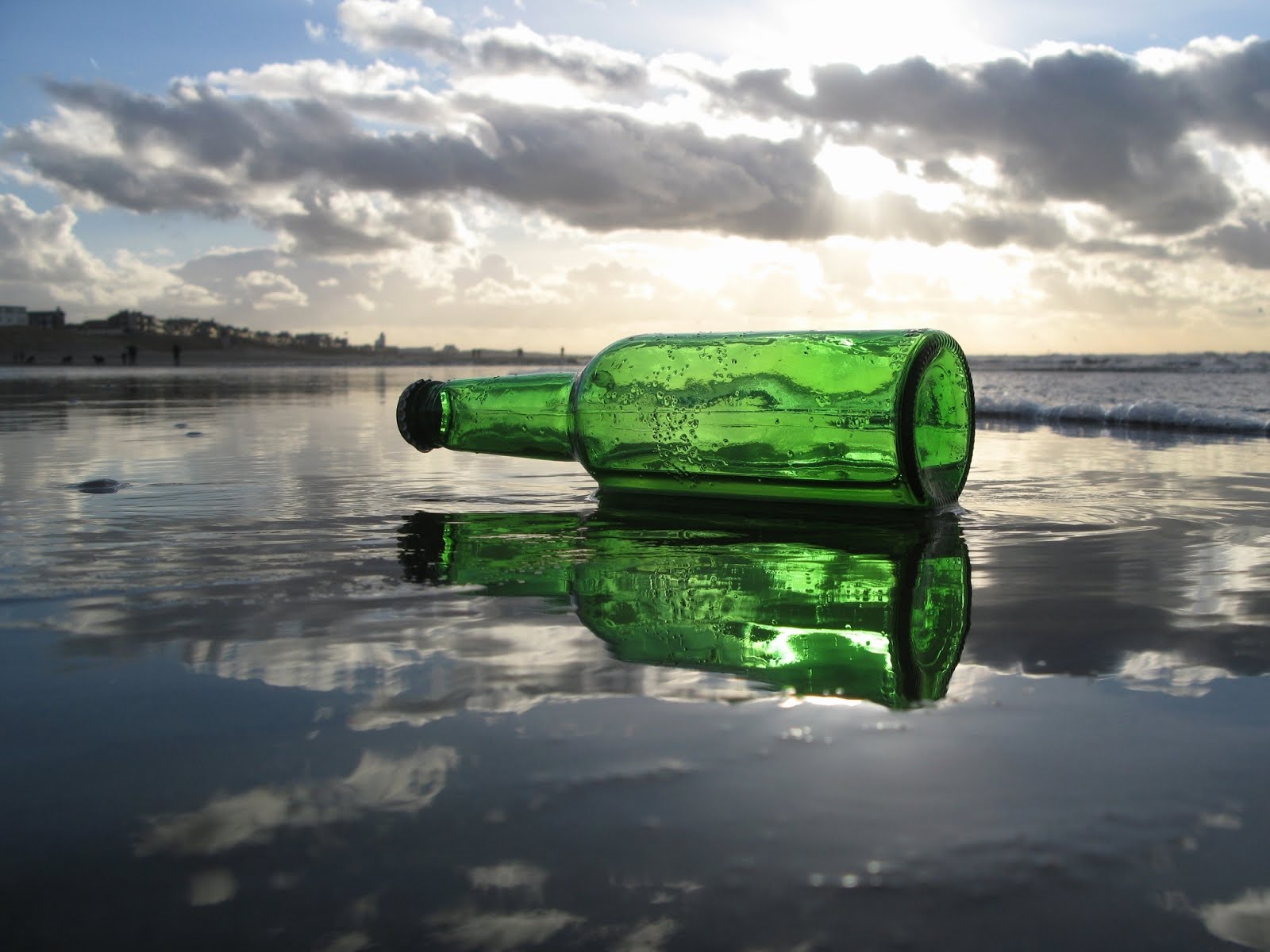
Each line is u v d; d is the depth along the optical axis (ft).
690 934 2.05
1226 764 2.93
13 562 6.22
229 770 2.89
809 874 2.28
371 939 2.04
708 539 7.13
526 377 9.23
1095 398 28.45
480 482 10.50
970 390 8.55
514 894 2.20
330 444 14.99
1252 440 16.11
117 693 3.60
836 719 3.31
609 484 9.18
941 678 3.79
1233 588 5.41
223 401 29.43
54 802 2.68
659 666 3.93
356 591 5.40
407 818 2.57
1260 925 2.09
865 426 7.57
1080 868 2.32
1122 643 4.29
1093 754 3.00
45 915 2.14
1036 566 6.06
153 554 6.49
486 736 3.14
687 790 2.73
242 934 2.06
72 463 12.27
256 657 4.08
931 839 2.45
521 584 5.60
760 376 8.02
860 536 7.25
